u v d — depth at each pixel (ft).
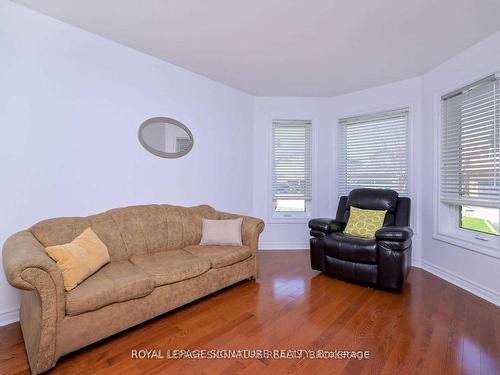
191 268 6.91
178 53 8.83
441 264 9.29
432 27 7.11
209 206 10.61
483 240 7.89
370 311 6.78
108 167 8.06
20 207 6.51
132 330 5.94
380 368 4.71
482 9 6.32
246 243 9.13
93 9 6.59
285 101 13.07
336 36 7.64
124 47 8.35
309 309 6.90
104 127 7.96
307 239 13.12
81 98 7.48
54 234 6.37
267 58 9.11
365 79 10.83
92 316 5.08
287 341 5.53
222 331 5.90
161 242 8.38
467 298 7.53
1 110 6.23
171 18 6.91
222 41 8.03
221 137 11.49
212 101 11.07
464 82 8.35
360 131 12.29
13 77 6.38
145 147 8.91
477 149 8.09
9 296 6.33
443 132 9.41
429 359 4.93
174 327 6.07
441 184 9.45
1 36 6.21
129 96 8.52
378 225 9.34
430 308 6.93
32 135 6.67
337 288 8.27
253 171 13.03
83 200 7.55
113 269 6.36
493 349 5.21
